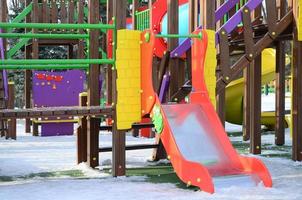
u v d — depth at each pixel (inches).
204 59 335.9
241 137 477.1
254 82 393.4
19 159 374.9
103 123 534.3
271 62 518.9
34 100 487.2
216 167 309.9
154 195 293.0
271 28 368.2
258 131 393.7
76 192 298.0
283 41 427.2
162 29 440.5
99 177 328.5
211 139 320.8
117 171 329.7
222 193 294.0
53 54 866.8
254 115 393.4
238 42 398.9
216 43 365.7
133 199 287.6
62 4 538.3
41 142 446.9
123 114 328.8
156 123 323.0
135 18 464.1
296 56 369.1
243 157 313.0
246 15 362.3
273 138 466.9
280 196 290.4
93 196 291.7
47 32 524.4
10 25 311.3
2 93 460.4
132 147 358.9
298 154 366.9
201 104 334.0
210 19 346.0
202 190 297.3
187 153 312.8
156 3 449.4
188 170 303.1
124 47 328.2
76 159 369.7
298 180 317.7
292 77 370.9
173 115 326.3
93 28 324.2
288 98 717.3
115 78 328.2
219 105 396.2
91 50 341.1
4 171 343.9
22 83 987.3
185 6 457.7
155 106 323.9
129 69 329.4
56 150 407.5
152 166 356.8
